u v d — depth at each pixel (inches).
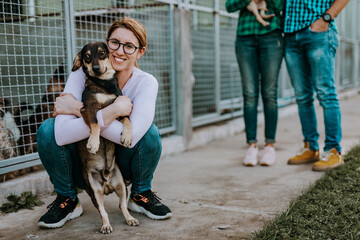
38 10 124.4
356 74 445.4
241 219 94.9
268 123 151.3
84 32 145.3
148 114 87.7
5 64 119.0
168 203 108.8
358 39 455.5
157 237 85.2
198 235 85.7
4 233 89.8
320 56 132.0
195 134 190.5
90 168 87.4
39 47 126.6
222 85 229.6
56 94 128.6
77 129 83.1
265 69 146.0
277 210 100.3
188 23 179.3
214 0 200.7
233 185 124.9
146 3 163.5
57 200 94.1
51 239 85.6
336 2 127.0
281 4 138.6
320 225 85.5
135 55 88.7
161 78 175.0
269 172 138.9
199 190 120.7
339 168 130.0
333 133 135.3
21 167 115.2
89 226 92.7
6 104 120.0
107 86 86.6
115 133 83.7
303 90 142.9
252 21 142.9
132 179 97.5
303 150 149.2
